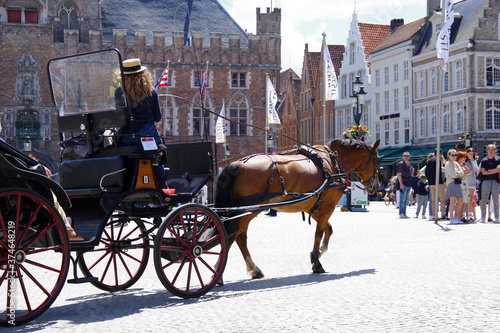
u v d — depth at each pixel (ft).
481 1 153.17
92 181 24.22
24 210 21.12
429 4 172.76
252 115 179.52
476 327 19.31
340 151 34.30
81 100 25.16
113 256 26.91
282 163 28.58
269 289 26.45
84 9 172.76
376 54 186.70
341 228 55.36
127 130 24.75
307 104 229.45
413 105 170.50
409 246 40.65
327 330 19.10
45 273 31.63
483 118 149.69
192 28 181.98
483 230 50.72
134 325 20.12
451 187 58.85
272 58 180.65
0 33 165.17
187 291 24.66
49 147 167.12
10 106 165.27
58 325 20.26
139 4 183.11
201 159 27.22
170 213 24.22
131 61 24.67
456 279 27.66
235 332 19.02
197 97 175.11
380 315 21.01
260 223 64.28
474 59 149.38
